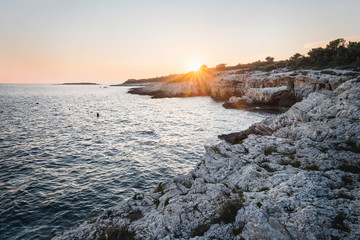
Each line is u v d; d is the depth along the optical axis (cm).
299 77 6059
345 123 1758
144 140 3369
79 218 1492
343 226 716
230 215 894
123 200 1723
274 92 6256
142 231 954
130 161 2516
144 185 1969
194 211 983
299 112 2362
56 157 2616
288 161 1337
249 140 1831
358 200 827
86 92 18562
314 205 812
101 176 2134
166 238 868
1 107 7131
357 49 7062
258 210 834
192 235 865
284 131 2050
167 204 1098
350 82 2772
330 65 7431
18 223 1424
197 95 11569
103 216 1145
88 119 5266
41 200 1694
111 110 6919
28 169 2256
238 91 9088
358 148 1400
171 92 11888
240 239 762
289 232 724
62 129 4119
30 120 4950
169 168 2327
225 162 1463
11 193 1781
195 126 4269
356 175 1054
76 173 2194
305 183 981
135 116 5684
